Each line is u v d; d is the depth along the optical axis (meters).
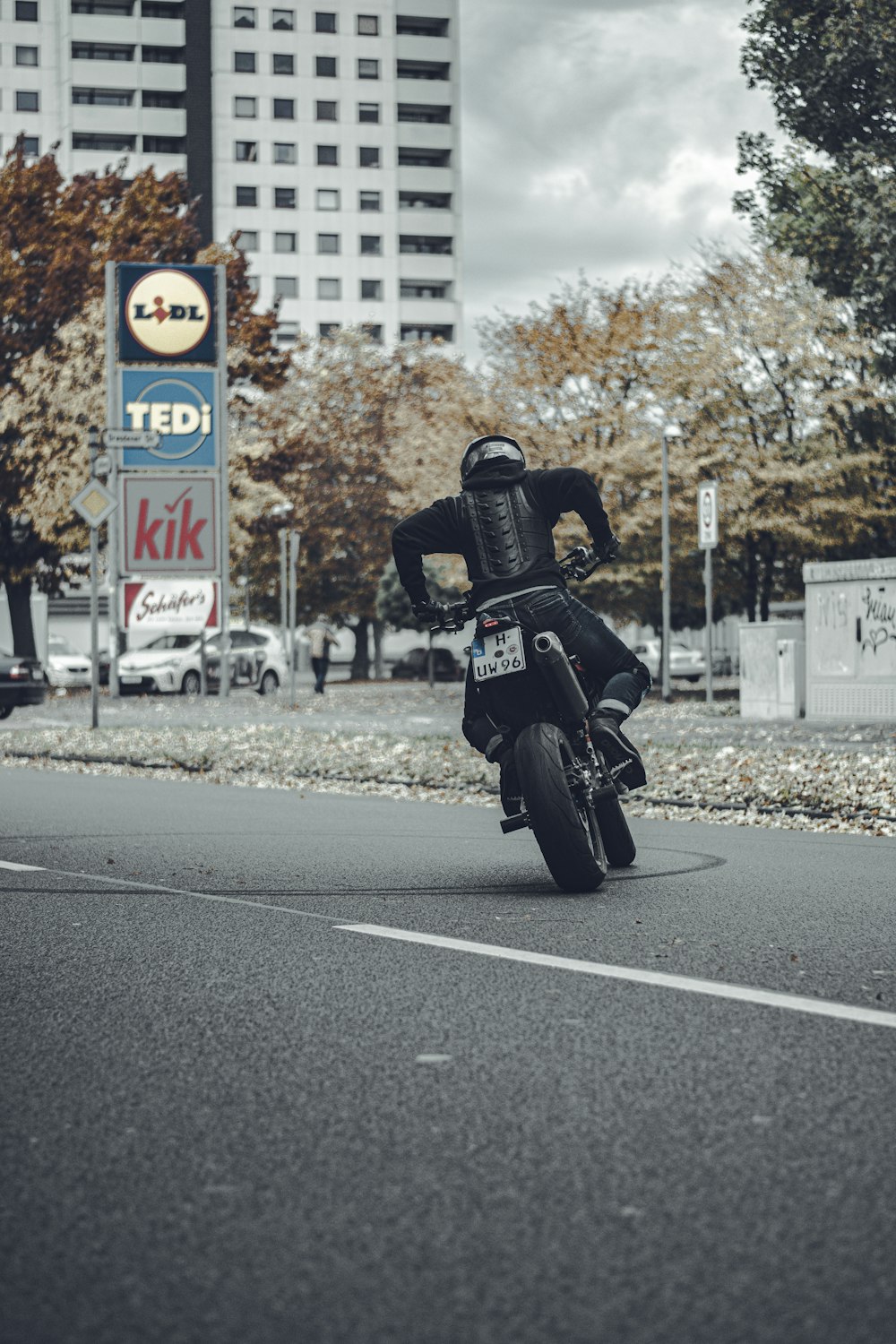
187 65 112.19
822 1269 3.39
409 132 117.88
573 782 8.76
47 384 45.44
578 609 8.80
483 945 7.28
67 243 46.69
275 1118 4.59
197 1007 6.10
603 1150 4.23
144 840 12.11
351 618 77.75
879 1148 4.22
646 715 29.19
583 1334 3.07
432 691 46.12
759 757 17.81
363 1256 3.50
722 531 40.16
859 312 32.22
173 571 39.94
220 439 39.84
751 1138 4.31
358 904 8.70
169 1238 3.63
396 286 117.44
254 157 115.00
